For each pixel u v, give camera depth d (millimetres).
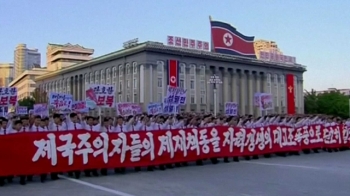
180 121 13766
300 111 88438
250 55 77688
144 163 11906
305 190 8578
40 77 107250
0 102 14656
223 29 73312
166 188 8898
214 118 14930
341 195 8031
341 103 91438
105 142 11172
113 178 10594
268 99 17703
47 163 10188
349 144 19391
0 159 9570
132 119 12484
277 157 15938
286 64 85812
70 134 10609
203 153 13422
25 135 9953
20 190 8930
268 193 8242
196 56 69812
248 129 14977
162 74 66125
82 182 9961
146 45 63812
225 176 10742
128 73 68875
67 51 129125
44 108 19422
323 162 14094
